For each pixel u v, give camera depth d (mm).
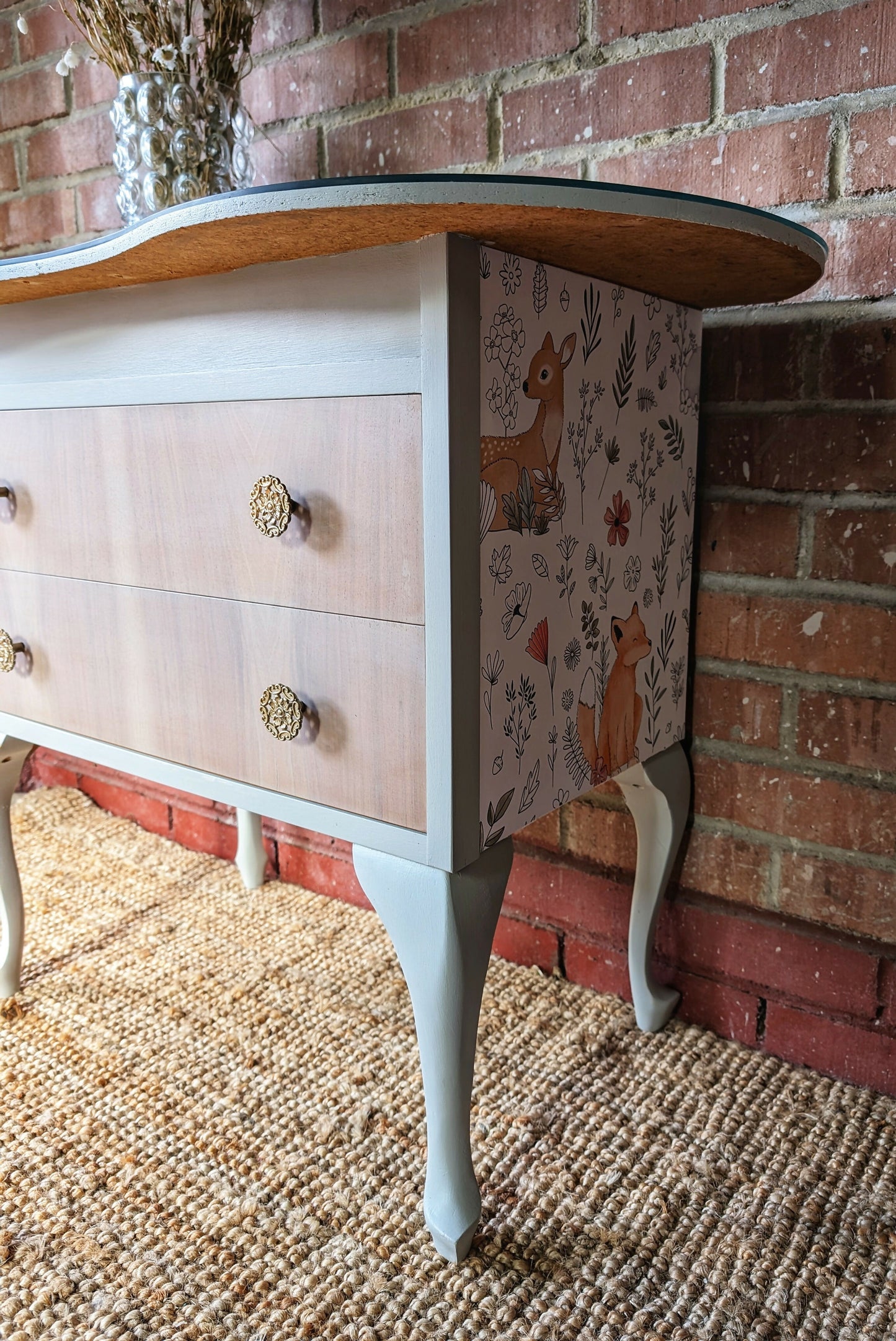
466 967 718
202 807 1550
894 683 928
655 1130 938
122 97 1016
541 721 774
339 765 746
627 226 605
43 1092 999
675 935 1111
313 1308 745
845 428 917
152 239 626
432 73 1113
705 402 991
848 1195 856
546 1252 797
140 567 852
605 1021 1113
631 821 1109
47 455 908
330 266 664
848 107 877
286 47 1224
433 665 668
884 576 918
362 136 1188
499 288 658
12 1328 732
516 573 718
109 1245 809
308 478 709
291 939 1294
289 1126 947
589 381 777
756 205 939
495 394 667
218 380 746
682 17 945
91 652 925
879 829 959
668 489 924
